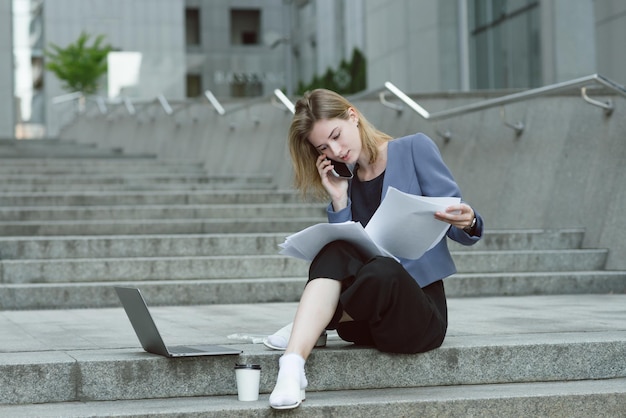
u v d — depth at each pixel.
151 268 6.98
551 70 11.66
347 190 3.86
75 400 3.55
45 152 16.30
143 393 3.59
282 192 10.43
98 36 22.91
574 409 3.59
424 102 10.33
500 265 7.19
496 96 10.05
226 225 8.70
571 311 5.40
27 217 8.95
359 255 3.53
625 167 7.40
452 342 3.95
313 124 3.67
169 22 23.14
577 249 7.62
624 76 10.65
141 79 22.89
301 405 3.36
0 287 6.22
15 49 22.94
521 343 3.91
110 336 4.47
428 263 3.71
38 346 4.06
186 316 5.50
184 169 13.42
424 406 3.46
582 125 7.97
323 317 3.42
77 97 21.03
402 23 16.19
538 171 8.34
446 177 3.76
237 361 3.67
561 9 11.57
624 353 4.00
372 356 3.74
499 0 13.48
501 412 3.53
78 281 6.85
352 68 18.14
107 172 13.03
